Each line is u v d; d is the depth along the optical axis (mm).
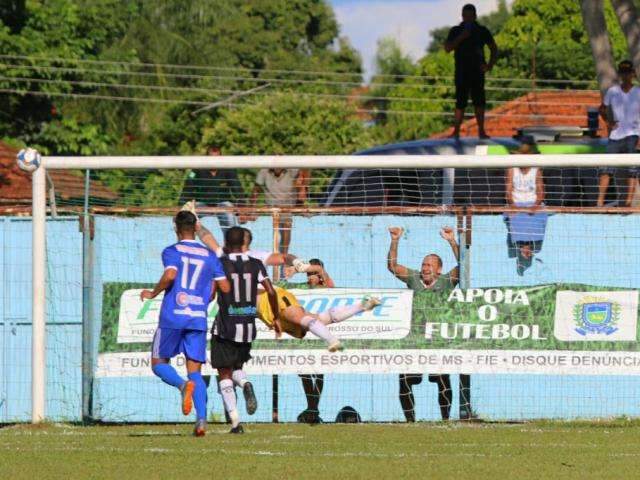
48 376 41625
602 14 59406
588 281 41344
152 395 41000
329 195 48250
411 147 52938
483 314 41094
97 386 40844
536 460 29547
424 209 42000
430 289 41125
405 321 41000
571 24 158375
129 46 145375
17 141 116312
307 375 41219
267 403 41281
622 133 53000
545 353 40969
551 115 120000
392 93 181125
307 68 191125
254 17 199250
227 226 42375
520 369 40938
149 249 41156
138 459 29562
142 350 40750
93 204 57906
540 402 41375
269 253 38469
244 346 35969
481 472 27391
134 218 41219
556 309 41094
